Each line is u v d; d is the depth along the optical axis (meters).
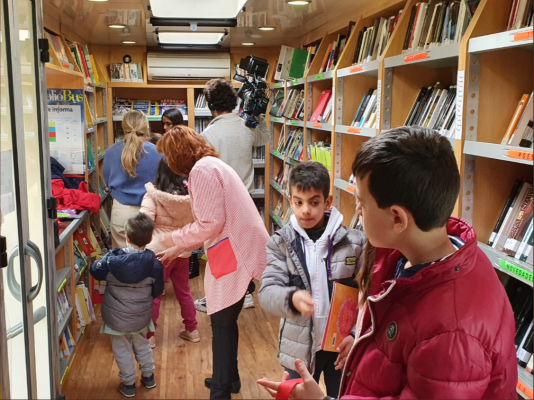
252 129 3.89
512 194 1.86
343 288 1.79
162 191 3.32
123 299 2.84
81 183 3.79
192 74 6.33
